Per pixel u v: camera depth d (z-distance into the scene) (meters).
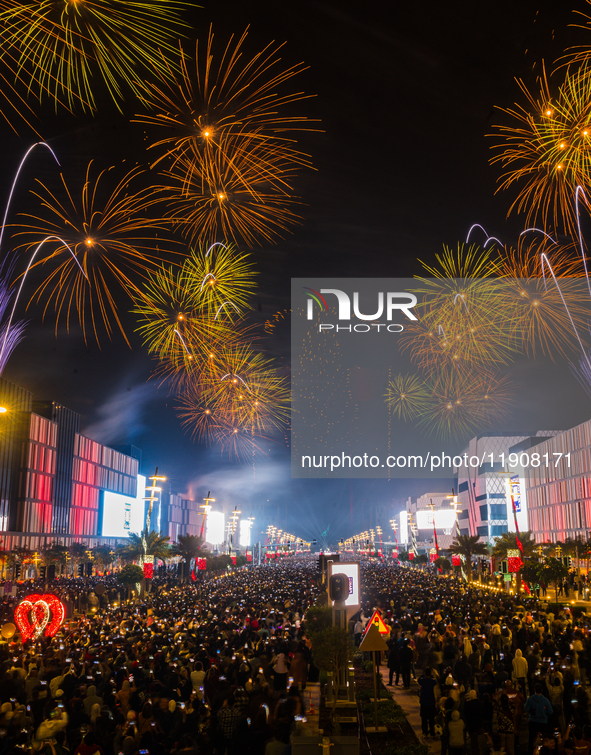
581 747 11.47
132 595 54.38
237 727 12.94
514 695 15.52
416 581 74.25
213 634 25.03
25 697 16.33
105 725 12.62
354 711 19.97
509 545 70.38
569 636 23.98
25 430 99.50
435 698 17.39
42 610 23.41
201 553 84.50
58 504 113.06
